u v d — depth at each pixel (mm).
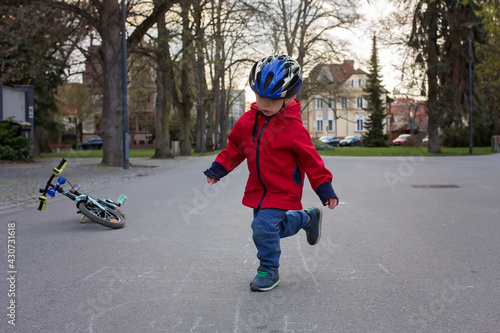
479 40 30750
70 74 27922
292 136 3557
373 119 62250
